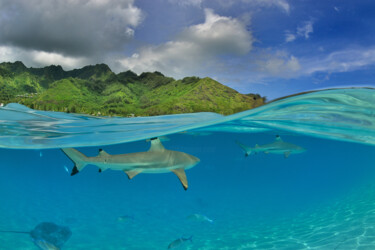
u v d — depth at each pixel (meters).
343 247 6.71
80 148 17.61
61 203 30.64
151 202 30.59
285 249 6.98
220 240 8.20
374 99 8.02
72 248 7.74
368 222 8.83
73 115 12.29
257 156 37.72
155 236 9.23
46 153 19.00
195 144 27.14
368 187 21.70
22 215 14.48
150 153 7.31
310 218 11.05
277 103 9.15
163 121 13.01
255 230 9.47
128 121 12.40
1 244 7.77
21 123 10.59
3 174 42.66
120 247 7.89
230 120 13.04
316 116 11.20
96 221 12.83
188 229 10.19
